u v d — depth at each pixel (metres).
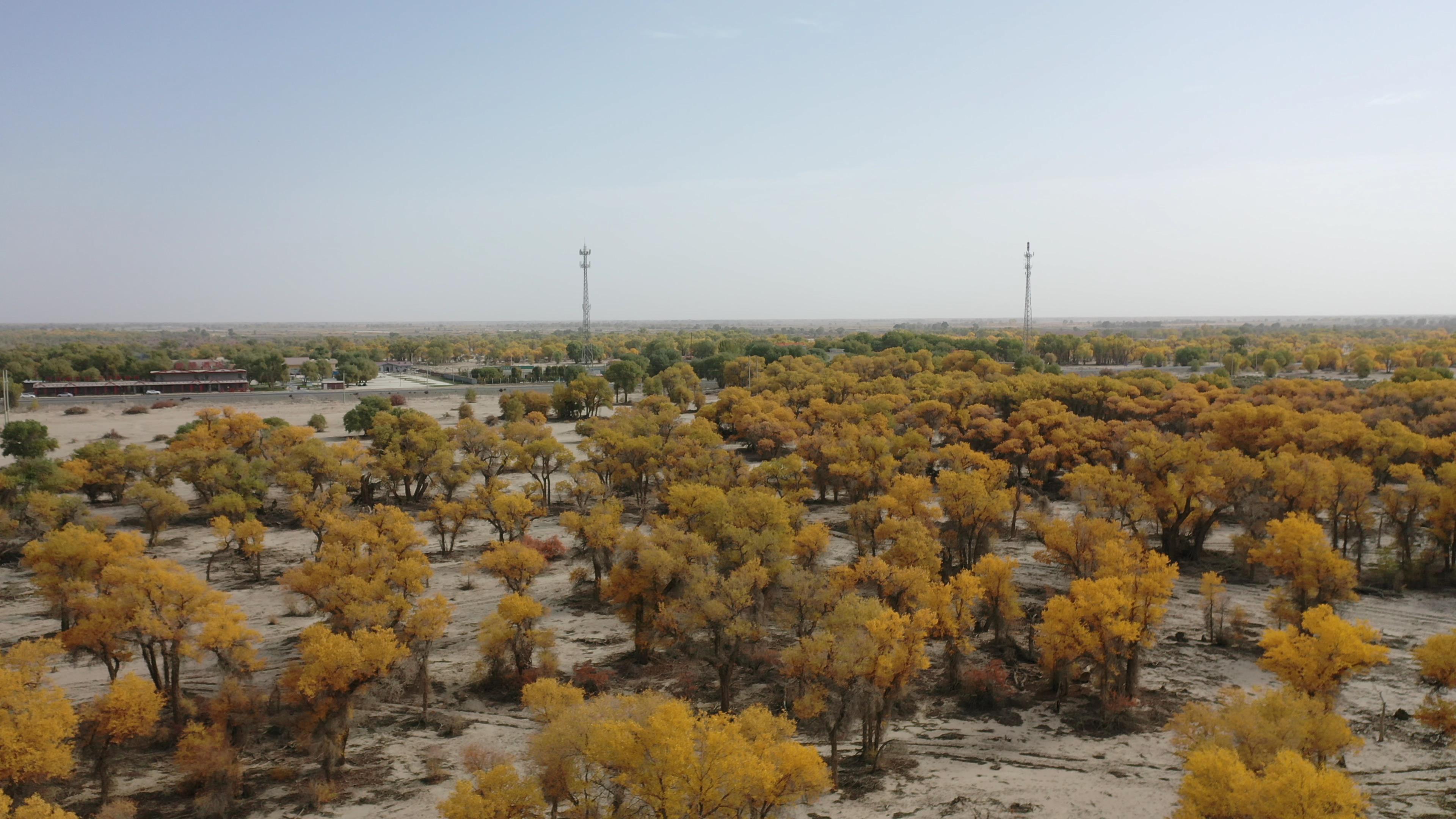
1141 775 53.53
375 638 56.00
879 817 48.72
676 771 39.19
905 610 69.31
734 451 169.25
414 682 67.94
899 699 58.84
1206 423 141.12
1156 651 73.19
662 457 132.50
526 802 40.91
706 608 62.19
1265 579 91.00
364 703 55.44
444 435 143.00
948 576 89.56
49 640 59.44
